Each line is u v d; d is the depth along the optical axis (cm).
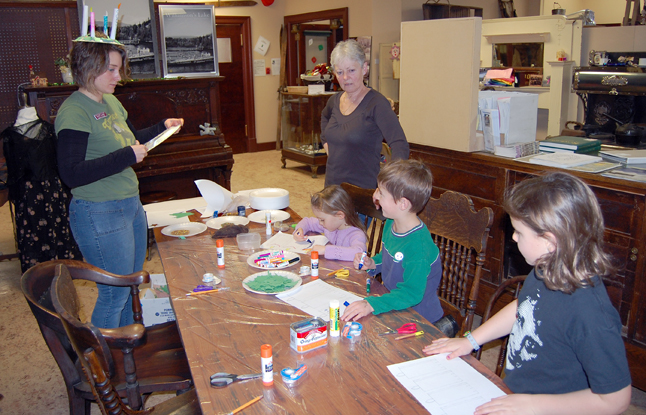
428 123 278
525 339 111
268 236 206
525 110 254
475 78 248
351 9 644
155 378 157
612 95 319
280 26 760
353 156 233
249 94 759
